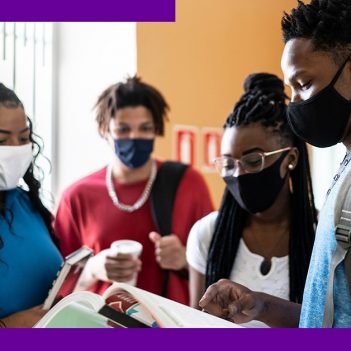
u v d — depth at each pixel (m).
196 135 2.07
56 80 2.18
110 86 1.63
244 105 0.98
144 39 1.94
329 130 0.67
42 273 1.11
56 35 2.17
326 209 0.62
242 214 1.03
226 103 2.06
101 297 0.65
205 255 1.07
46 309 1.02
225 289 0.81
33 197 1.24
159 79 1.96
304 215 0.98
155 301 0.61
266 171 0.96
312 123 0.67
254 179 0.96
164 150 2.01
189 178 1.63
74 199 1.59
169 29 1.98
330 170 2.52
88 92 2.10
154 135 1.60
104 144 2.04
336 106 0.64
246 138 0.96
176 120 2.01
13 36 2.08
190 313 0.61
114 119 1.55
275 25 1.78
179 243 1.47
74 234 1.58
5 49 2.06
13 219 1.11
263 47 1.84
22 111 1.09
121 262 1.36
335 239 0.56
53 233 1.29
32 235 1.14
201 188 1.64
